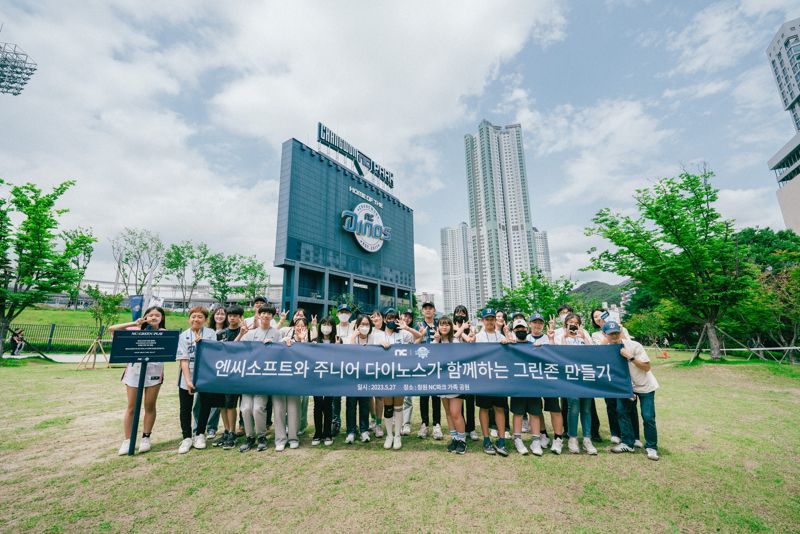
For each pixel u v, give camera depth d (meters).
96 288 21.69
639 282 18.47
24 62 31.48
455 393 4.65
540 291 36.91
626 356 4.57
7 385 9.48
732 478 3.75
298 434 5.28
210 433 5.23
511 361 4.75
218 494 3.37
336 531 2.75
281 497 3.32
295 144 42.50
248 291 46.12
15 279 17.56
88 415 6.30
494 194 109.62
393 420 4.93
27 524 2.80
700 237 16.31
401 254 59.38
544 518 2.95
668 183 15.98
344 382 4.82
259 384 4.76
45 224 17.53
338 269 45.78
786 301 18.73
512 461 4.29
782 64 87.81
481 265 110.62
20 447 4.63
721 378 11.79
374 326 5.60
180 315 42.88
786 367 12.59
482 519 2.93
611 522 2.89
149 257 41.41
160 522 2.87
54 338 23.47
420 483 3.64
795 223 53.12
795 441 4.98
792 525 2.85
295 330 5.62
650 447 4.41
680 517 2.97
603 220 17.81
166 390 9.30
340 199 47.97
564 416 5.50
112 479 3.69
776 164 64.25
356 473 3.91
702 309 16.64
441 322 5.07
